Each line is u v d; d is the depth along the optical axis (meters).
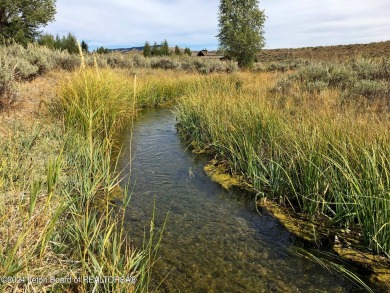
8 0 17.97
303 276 2.46
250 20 30.66
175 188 4.08
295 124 4.48
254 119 5.07
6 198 2.46
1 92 5.50
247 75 14.53
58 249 2.26
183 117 7.53
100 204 3.40
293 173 3.81
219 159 5.27
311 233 3.08
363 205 2.77
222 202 3.75
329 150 3.49
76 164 3.77
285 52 50.16
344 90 7.26
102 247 2.11
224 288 2.30
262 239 2.98
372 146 3.03
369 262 2.60
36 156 3.73
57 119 5.44
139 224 3.13
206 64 22.55
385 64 8.65
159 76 14.88
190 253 2.71
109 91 6.40
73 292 1.98
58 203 2.79
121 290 1.88
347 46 42.25
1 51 9.16
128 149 5.64
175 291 2.24
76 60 12.33
